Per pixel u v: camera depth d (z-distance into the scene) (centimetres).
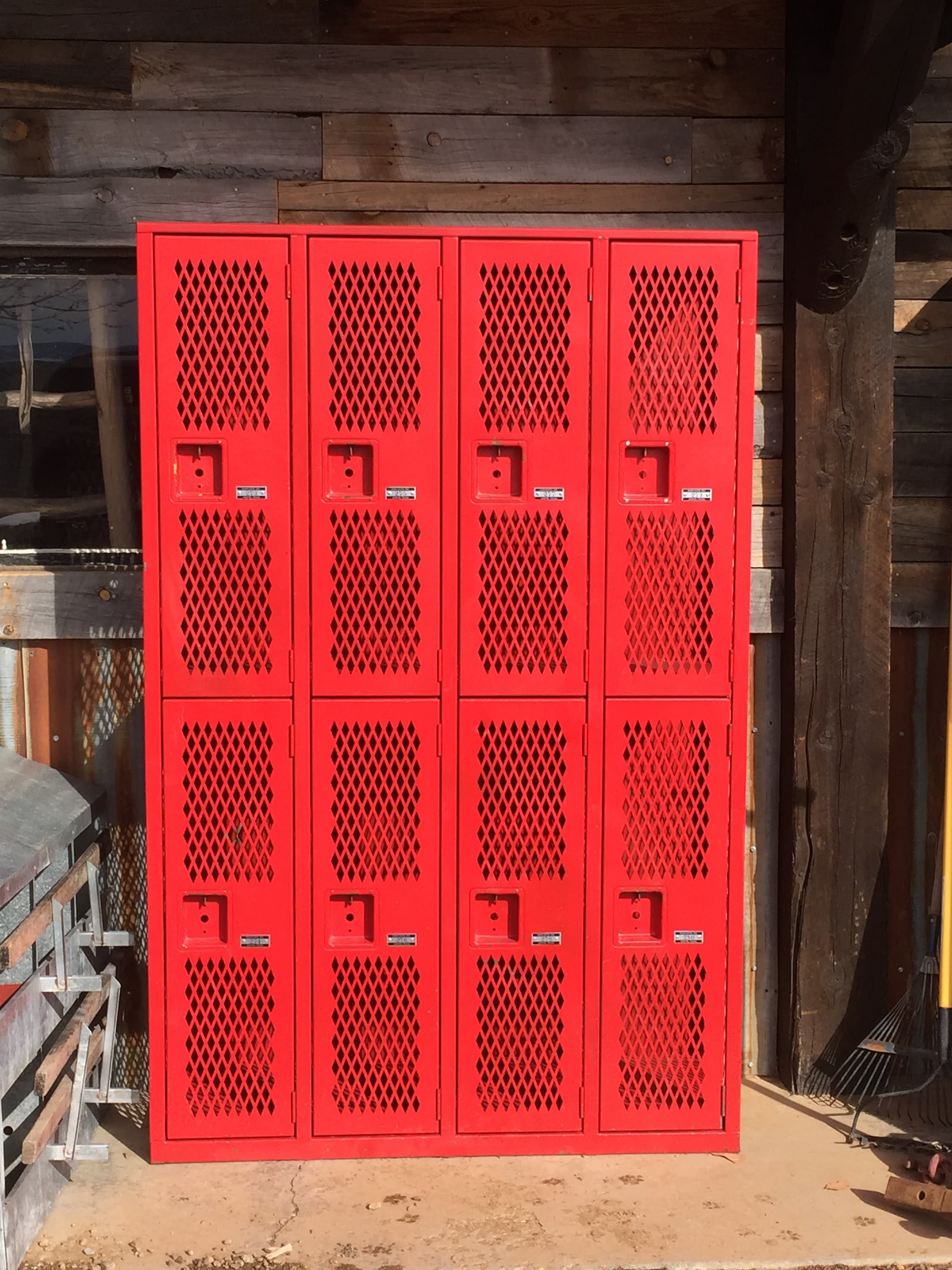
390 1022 282
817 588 325
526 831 280
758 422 331
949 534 338
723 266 272
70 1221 258
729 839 284
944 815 305
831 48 315
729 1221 261
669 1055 288
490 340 269
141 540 322
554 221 323
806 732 327
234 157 317
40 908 249
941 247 334
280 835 276
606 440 273
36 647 321
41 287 327
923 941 342
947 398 336
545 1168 282
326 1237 252
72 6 312
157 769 273
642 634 278
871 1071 329
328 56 317
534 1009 284
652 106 323
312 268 265
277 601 271
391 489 271
